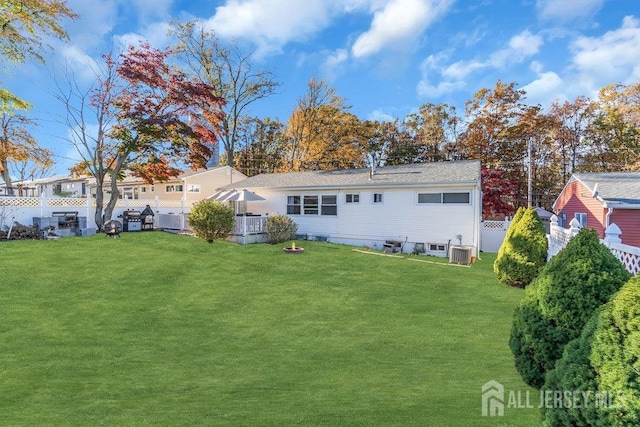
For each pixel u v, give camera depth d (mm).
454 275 11430
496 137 28672
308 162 32844
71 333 6422
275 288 9742
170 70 19125
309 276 11070
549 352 3479
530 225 10117
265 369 5105
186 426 3393
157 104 18125
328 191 18031
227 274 10953
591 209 15266
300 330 6863
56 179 34594
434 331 6730
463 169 16062
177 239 15984
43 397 4191
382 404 3824
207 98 19250
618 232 6215
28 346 5797
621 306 2291
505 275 10289
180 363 5332
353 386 4441
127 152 17969
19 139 22375
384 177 17156
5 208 15125
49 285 8961
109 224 16219
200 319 7418
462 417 3398
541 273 3799
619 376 2182
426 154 34438
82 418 3627
